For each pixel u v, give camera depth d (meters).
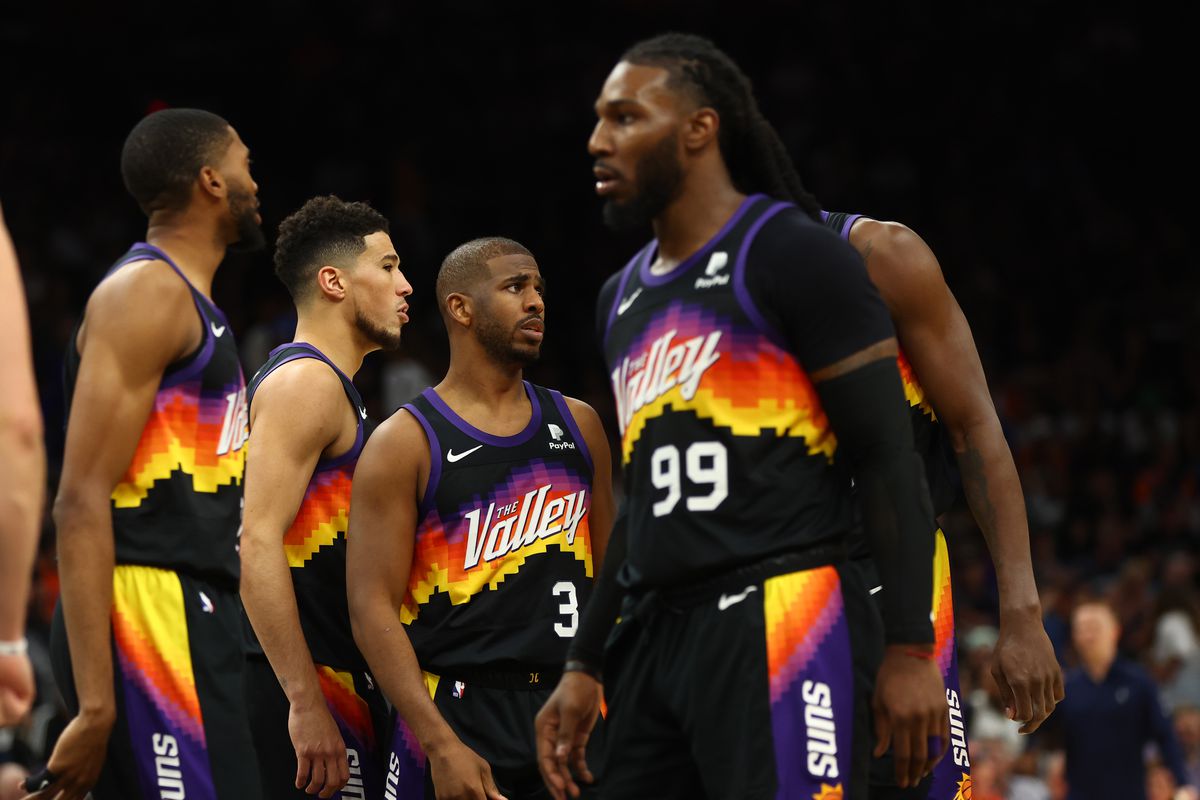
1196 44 27.98
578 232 25.77
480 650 5.61
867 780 4.17
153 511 5.45
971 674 14.00
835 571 4.19
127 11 26.58
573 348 23.97
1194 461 20.50
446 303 5.85
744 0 28.47
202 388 5.62
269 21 27.14
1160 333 23.31
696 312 4.23
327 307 6.22
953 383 5.01
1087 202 26.53
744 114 4.35
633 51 4.34
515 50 27.81
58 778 5.15
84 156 24.83
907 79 27.98
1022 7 28.56
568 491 5.84
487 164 26.50
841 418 4.11
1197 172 27.22
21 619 3.52
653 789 4.37
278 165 26.17
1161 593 15.70
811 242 4.12
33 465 3.51
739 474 4.13
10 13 26.05
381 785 6.01
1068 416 21.92
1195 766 13.65
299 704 5.49
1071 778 12.93
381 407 19.94
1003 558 5.00
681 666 4.20
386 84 27.09
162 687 5.36
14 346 3.52
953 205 26.47
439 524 5.68
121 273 5.45
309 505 5.97
